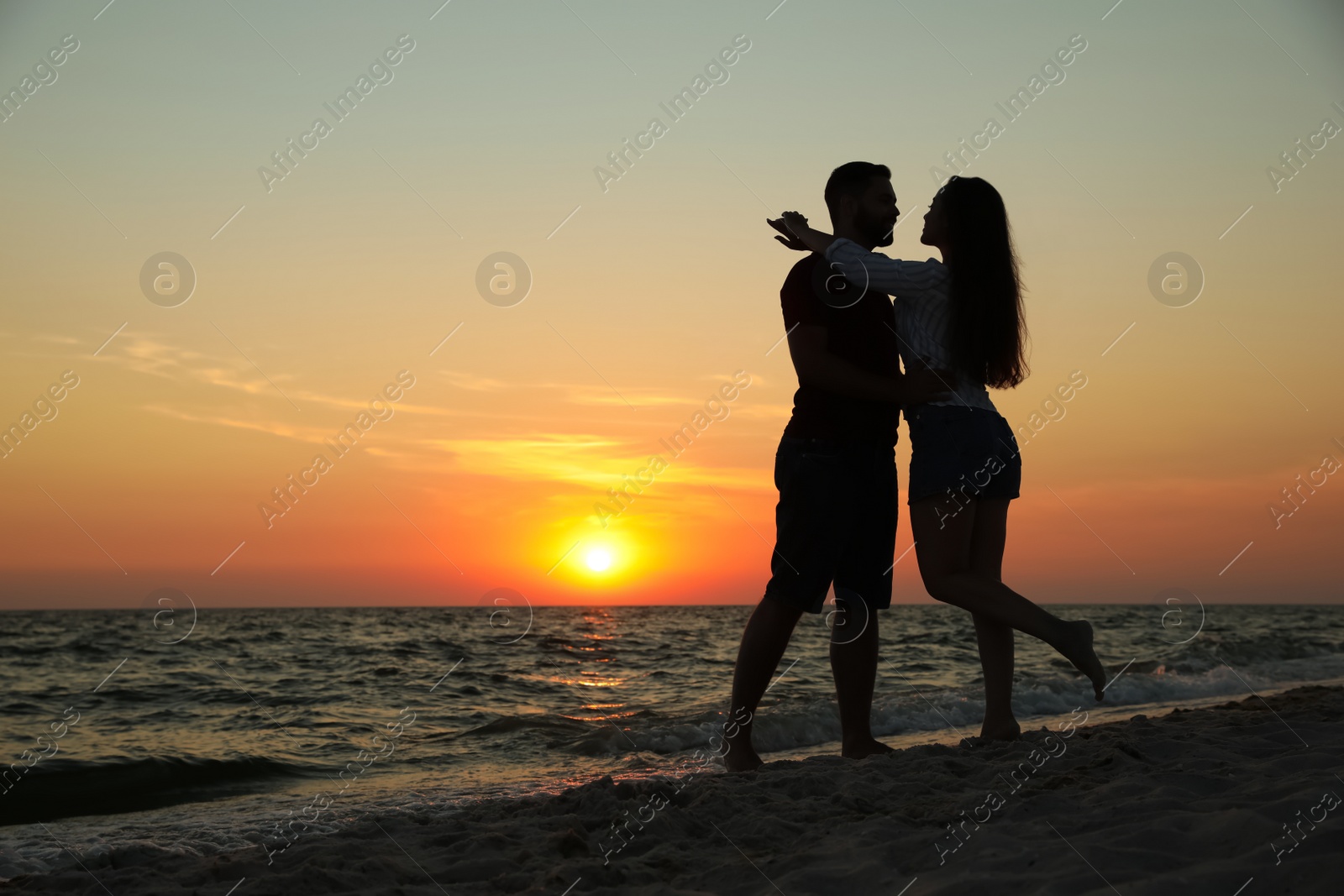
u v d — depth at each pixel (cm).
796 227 322
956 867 178
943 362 295
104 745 713
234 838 360
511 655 1808
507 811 276
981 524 306
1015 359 299
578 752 601
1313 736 308
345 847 225
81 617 5584
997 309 292
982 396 301
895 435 317
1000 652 329
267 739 737
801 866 188
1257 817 183
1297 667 1059
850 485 301
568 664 1539
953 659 1273
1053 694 798
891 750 325
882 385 292
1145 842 181
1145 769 256
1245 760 264
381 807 413
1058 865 171
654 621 4550
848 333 298
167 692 1173
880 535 317
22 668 1612
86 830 389
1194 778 238
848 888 174
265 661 1678
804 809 238
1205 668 1041
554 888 185
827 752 567
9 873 316
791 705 748
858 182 317
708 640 2438
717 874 188
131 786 535
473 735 702
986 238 294
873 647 327
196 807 457
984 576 300
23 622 4325
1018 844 188
